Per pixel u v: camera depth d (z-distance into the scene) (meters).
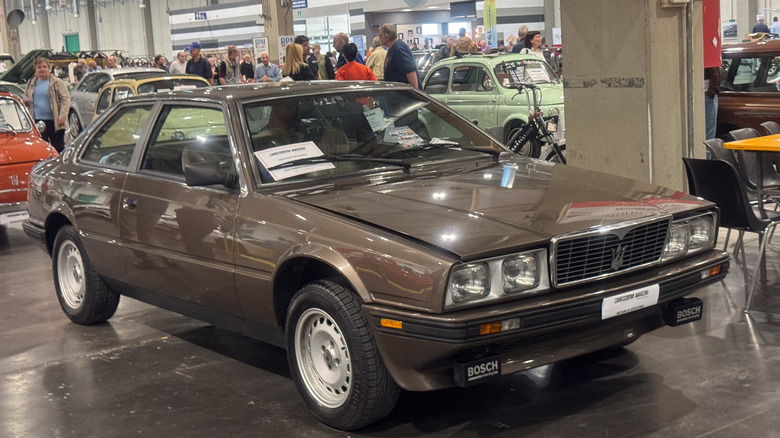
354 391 3.78
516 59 13.10
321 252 3.81
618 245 3.82
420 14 31.23
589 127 7.67
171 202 4.69
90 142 5.69
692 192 5.63
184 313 4.91
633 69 7.21
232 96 4.66
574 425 3.86
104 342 5.51
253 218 4.20
